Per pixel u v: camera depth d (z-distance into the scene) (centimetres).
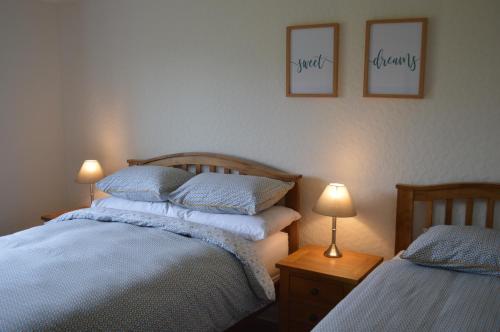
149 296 203
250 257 250
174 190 324
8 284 202
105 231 270
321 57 298
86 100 403
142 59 369
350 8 287
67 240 254
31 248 245
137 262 225
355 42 288
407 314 179
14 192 388
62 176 423
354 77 291
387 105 284
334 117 301
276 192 296
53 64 407
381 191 292
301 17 303
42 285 201
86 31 393
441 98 270
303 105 309
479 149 264
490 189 261
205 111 347
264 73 321
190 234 262
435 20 266
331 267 265
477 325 170
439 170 275
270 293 247
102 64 389
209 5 335
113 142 394
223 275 234
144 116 376
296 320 270
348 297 196
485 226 266
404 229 281
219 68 337
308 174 313
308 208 315
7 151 380
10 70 377
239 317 240
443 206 276
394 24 275
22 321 175
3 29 370
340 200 274
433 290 200
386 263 238
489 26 254
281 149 321
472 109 263
